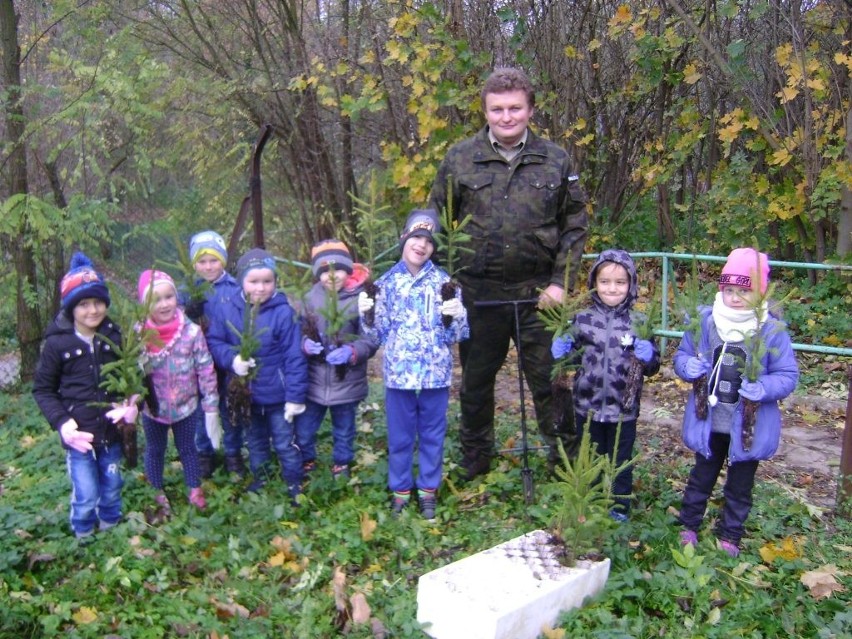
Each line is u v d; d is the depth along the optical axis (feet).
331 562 12.84
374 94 25.95
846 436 14.47
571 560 11.35
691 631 10.87
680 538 12.80
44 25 25.12
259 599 11.78
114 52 23.17
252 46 30.78
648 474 15.97
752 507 14.49
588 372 13.64
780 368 12.37
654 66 25.41
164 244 31.40
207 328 14.65
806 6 25.34
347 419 15.53
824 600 11.68
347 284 15.37
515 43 24.66
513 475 15.52
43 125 20.97
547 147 14.29
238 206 34.83
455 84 24.68
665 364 23.04
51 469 16.60
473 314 14.66
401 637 10.79
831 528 14.12
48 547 12.66
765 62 25.52
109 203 22.39
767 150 26.08
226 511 14.02
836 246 26.22
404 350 13.87
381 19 27.55
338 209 31.27
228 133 33.37
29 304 22.26
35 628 10.91
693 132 26.37
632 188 29.22
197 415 14.94
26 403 21.02
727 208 26.66
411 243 13.88
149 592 11.85
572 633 10.64
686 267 28.43
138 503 14.40
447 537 13.57
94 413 12.93
